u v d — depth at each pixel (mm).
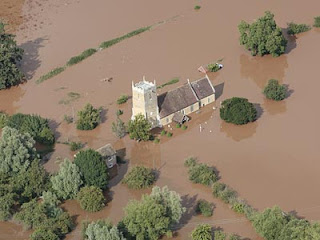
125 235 155000
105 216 169625
